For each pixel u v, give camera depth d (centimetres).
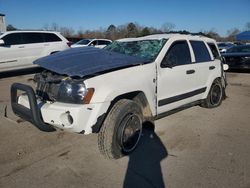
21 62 1167
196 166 371
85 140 447
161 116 477
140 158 391
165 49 469
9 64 1132
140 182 334
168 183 332
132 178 341
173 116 581
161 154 405
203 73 571
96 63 377
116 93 366
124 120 377
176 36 515
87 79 346
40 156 392
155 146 431
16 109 396
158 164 376
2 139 445
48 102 372
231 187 323
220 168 365
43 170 356
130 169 362
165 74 457
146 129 495
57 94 365
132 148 402
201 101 604
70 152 406
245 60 1291
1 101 688
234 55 1327
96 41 1973
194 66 536
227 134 486
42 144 430
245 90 889
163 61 461
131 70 396
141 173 353
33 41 1201
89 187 322
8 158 384
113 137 367
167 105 474
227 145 438
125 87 379
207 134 485
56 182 330
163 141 451
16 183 327
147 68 421
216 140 459
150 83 423
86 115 343
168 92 470
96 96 348
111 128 365
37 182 329
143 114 441
